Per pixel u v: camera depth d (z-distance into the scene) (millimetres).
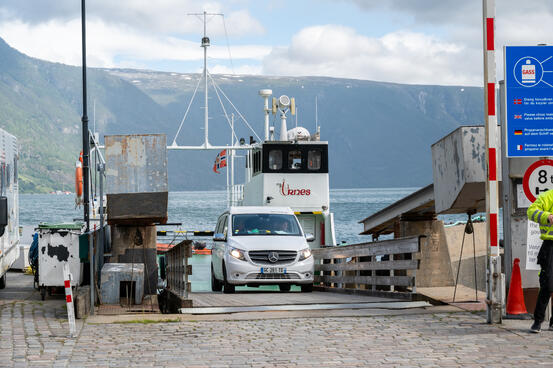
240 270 19516
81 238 16234
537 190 11609
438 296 15039
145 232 16562
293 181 29359
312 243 29359
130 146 15750
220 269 20594
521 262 11906
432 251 17250
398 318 12062
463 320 11594
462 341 9812
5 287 20250
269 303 14328
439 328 10898
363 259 19875
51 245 16188
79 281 16219
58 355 9172
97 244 15891
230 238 20391
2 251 16531
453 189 13555
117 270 15172
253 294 18453
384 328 11023
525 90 11406
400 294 14766
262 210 21578
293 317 12406
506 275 12094
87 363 8695
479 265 22094
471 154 12953
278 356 9016
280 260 19734
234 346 9727
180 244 14789
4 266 16906
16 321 12188
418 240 13914
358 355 9016
